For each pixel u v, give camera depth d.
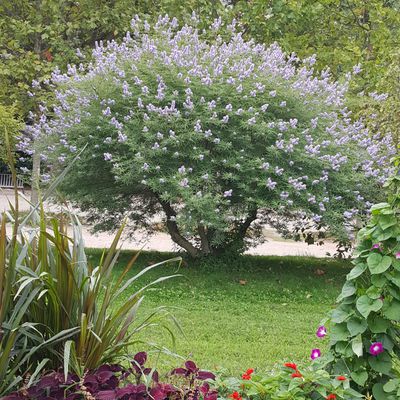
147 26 10.67
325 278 10.27
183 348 6.23
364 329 3.56
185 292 9.03
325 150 9.93
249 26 14.84
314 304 8.88
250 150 9.73
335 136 10.19
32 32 14.86
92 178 10.28
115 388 3.36
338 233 9.63
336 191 9.88
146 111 9.74
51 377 3.28
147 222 11.94
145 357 3.71
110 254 3.70
